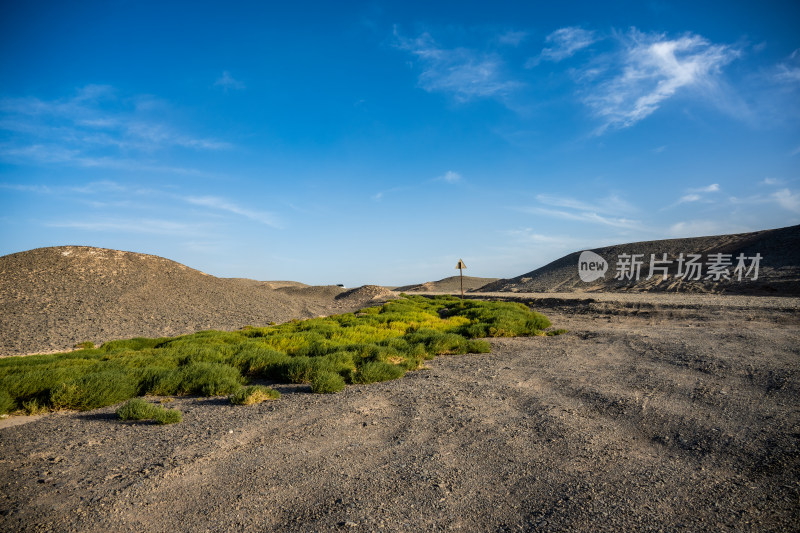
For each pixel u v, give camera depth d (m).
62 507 3.58
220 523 3.29
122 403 7.57
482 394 7.37
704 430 5.13
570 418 5.84
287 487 3.91
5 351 17.58
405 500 3.62
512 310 23.97
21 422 6.39
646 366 9.14
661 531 3.07
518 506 3.49
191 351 11.77
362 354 10.81
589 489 3.75
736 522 3.16
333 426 5.76
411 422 5.86
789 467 4.03
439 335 13.09
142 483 4.02
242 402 7.22
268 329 18.41
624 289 55.00
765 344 10.88
